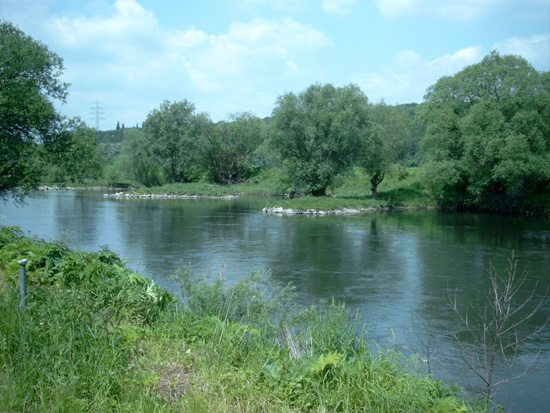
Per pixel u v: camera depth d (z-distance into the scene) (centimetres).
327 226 2784
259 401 422
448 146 3900
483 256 1805
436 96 4144
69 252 830
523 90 3469
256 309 718
